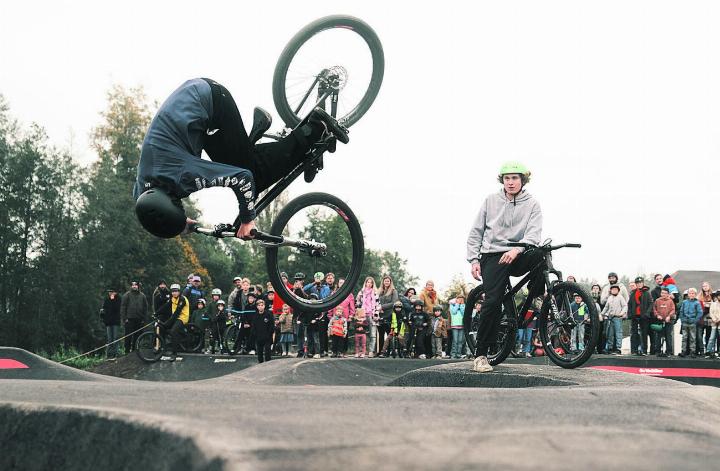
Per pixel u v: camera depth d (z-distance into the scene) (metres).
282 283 4.59
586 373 5.55
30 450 2.17
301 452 1.60
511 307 6.27
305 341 13.37
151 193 3.74
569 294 6.08
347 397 2.61
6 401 2.33
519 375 5.64
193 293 15.34
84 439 2.02
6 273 29.31
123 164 39.34
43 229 30.53
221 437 1.67
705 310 13.15
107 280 32.91
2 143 30.53
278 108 4.52
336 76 4.60
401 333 13.71
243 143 4.00
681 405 2.84
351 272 4.80
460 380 6.14
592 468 1.57
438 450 1.70
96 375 10.01
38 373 9.65
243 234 3.99
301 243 4.39
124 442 1.90
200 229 3.96
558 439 1.89
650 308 13.16
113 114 40.03
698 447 1.95
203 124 3.86
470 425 2.05
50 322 29.38
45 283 29.55
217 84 3.93
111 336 17.23
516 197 6.07
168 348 14.64
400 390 3.02
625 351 17.31
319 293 5.25
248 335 14.33
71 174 31.59
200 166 3.78
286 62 4.50
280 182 4.24
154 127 3.80
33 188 30.52
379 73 4.77
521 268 6.10
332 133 4.21
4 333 28.67
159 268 36.28
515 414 2.29
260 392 2.74
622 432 2.04
